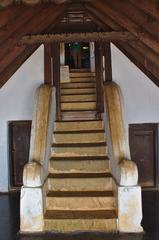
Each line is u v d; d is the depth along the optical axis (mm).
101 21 5715
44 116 5352
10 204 6215
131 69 6730
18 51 5004
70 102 7121
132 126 6906
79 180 5141
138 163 7020
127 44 5676
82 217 4648
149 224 4938
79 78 8000
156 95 6797
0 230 4840
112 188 5121
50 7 4668
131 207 4559
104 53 6453
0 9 3006
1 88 6840
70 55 11133
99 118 6691
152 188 6988
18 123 7031
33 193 4621
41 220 4633
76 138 5855
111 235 4496
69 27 6215
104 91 5938
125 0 3791
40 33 5375
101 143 5750
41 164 4844
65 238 4441
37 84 6785
